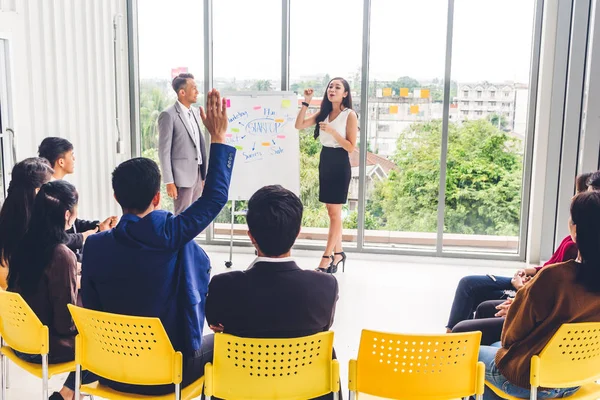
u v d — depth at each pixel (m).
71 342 2.44
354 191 5.94
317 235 6.09
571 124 5.18
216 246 6.30
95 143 5.70
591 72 4.91
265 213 1.90
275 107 5.56
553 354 1.97
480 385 1.99
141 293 2.10
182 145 5.16
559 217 5.35
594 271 1.96
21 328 2.31
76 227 3.63
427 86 5.67
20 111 4.63
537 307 2.01
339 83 5.16
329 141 5.20
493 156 5.66
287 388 1.94
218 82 6.11
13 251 2.49
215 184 2.16
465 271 5.54
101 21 5.70
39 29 4.84
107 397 2.14
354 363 2.01
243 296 1.90
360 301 4.60
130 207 2.16
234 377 1.92
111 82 5.92
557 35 5.18
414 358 1.95
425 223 5.89
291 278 1.92
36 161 2.84
